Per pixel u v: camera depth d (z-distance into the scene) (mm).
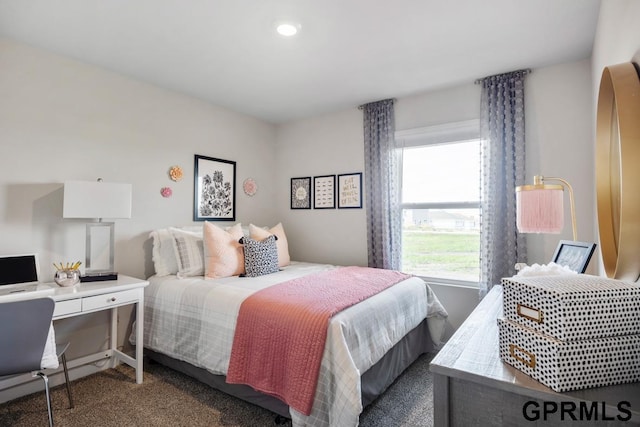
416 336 2715
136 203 2895
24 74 2285
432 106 3199
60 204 2445
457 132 3074
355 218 3689
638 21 1062
